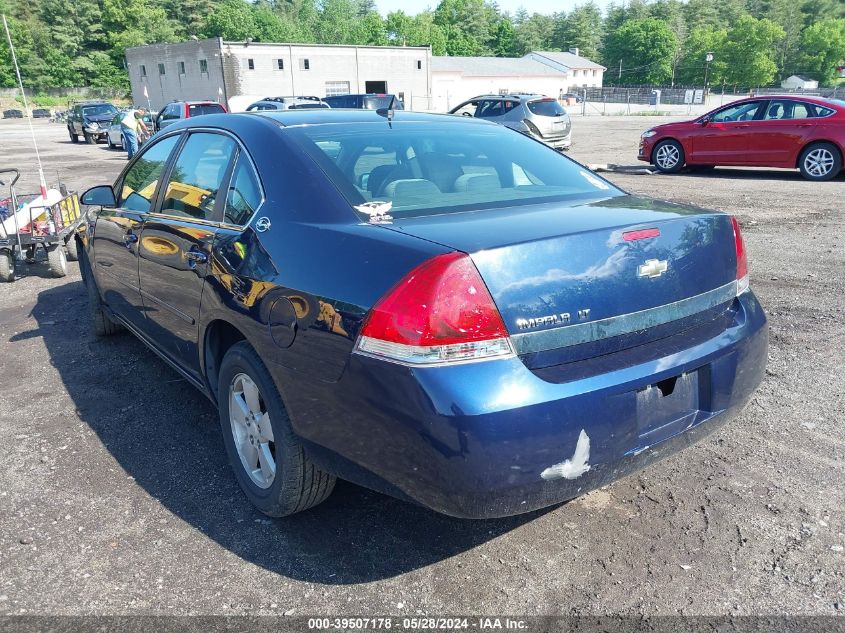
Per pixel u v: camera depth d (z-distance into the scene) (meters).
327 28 116.12
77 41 89.00
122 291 4.32
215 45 45.19
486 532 2.83
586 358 2.31
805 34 127.81
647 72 125.69
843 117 12.16
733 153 13.29
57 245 7.39
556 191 3.10
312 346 2.39
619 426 2.29
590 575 2.55
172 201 3.66
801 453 3.37
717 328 2.70
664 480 3.18
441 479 2.12
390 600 2.44
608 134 26.66
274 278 2.59
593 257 2.31
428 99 54.81
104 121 27.83
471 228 2.39
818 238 7.98
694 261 2.61
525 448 2.11
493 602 2.42
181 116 20.52
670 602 2.40
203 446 3.61
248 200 2.98
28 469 3.39
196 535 2.84
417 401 2.09
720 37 121.44
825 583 2.48
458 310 2.09
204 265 3.06
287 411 2.57
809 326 5.14
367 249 2.35
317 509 3.02
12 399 4.25
